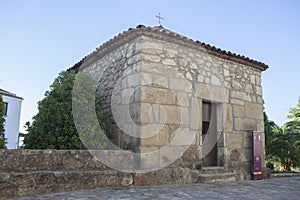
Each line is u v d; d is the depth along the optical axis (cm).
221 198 389
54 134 538
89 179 425
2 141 476
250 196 412
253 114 702
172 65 559
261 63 726
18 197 359
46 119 553
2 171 371
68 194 381
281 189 489
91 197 364
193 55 600
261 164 677
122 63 579
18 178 365
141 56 522
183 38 570
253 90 716
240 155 652
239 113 669
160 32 536
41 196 366
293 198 400
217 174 583
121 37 567
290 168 1055
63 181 401
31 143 556
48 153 412
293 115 1814
